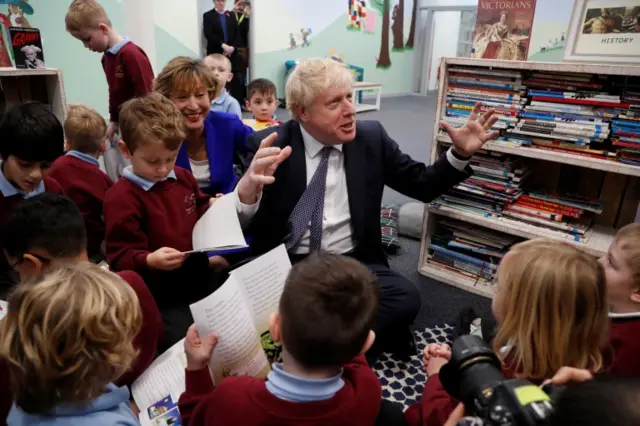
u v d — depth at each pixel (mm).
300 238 1697
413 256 2691
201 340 1038
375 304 816
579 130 1855
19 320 766
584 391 474
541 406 523
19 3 4723
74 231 1124
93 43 2900
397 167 1789
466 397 706
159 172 1454
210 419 804
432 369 1179
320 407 738
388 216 3047
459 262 2381
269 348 1177
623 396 447
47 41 5035
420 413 1099
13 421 805
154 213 1475
